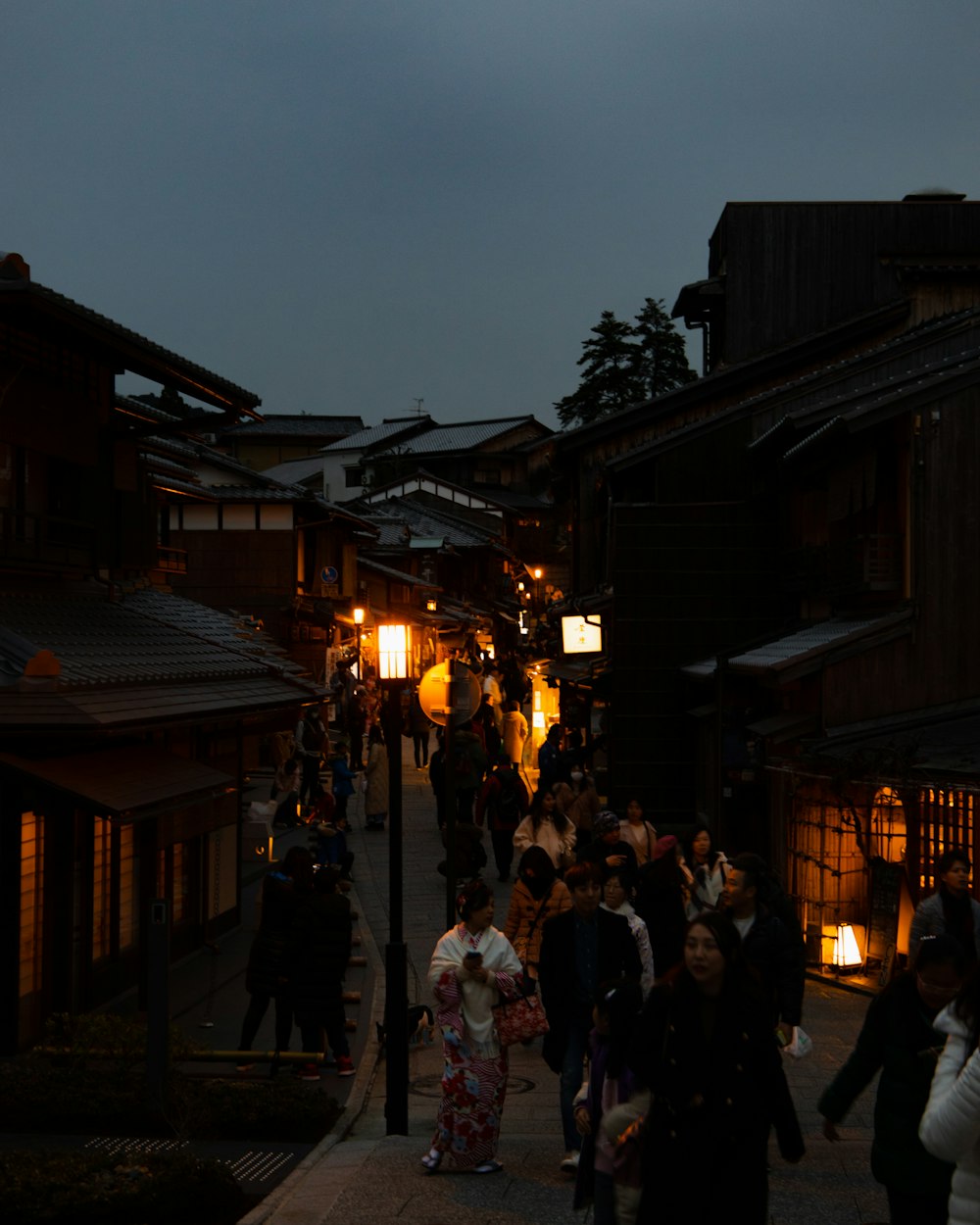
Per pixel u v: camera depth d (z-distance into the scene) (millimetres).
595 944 7910
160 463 22750
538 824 14281
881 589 16031
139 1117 9336
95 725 10828
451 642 55844
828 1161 7738
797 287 26047
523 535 74500
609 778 21922
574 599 26844
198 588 36969
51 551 14273
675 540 21859
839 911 14758
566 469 28516
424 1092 10555
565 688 30438
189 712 12984
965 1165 3693
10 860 11031
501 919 16375
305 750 25094
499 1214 6699
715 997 4664
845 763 13516
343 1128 9367
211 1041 11914
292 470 79812
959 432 15633
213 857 16359
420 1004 13102
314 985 10758
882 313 24172
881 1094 4949
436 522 64750
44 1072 9781
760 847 18547
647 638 21844
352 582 43688
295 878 11031
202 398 16172
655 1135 4629
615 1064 5781
